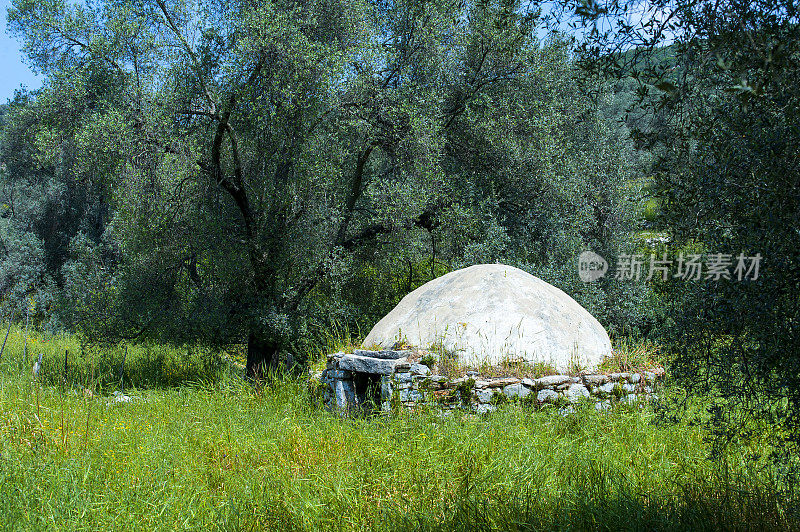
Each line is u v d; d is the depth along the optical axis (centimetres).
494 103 1271
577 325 826
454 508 417
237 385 827
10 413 626
